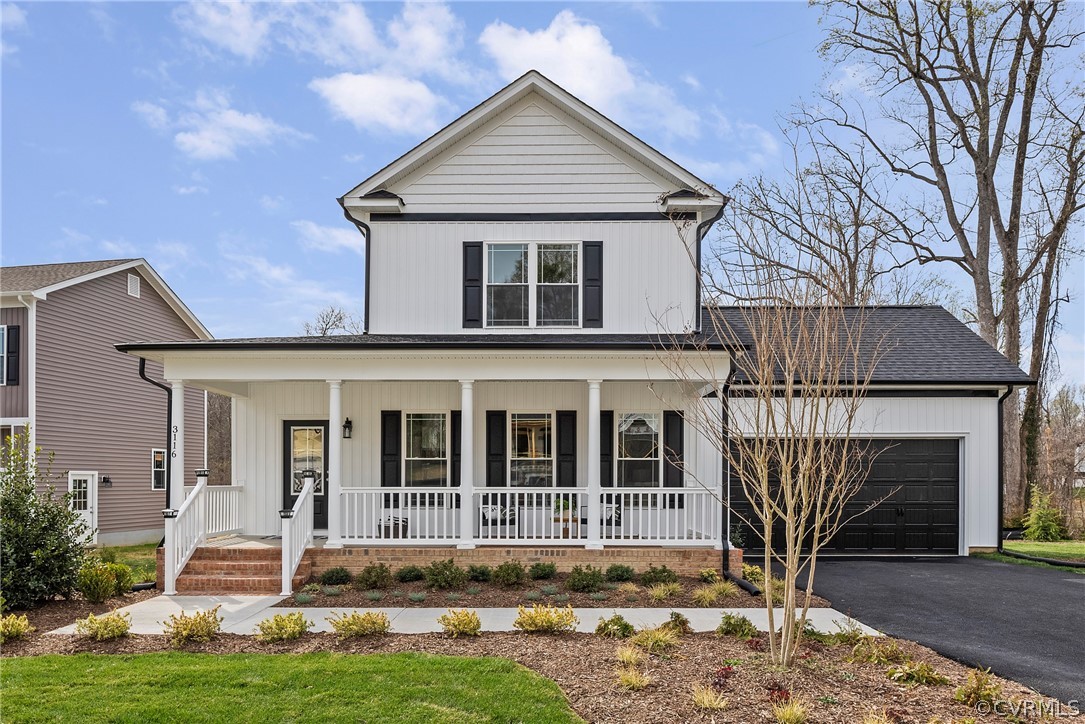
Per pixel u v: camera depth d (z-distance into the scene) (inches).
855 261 847.1
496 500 518.3
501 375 450.3
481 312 526.0
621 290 527.2
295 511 424.2
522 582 416.2
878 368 588.1
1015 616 355.6
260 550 443.8
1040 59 850.1
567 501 518.3
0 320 716.7
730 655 265.1
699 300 511.8
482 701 221.8
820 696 221.3
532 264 528.1
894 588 431.5
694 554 443.5
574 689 233.3
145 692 231.3
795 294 279.6
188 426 923.4
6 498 374.9
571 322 525.7
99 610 365.1
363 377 452.8
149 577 463.8
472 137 536.4
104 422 797.2
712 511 473.7
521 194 533.3
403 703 221.1
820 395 271.6
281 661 263.4
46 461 717.3
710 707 212.8
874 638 295.0
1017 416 848.9
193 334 973.8
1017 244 882.8
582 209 531.8
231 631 315.9
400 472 520.7
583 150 534.3
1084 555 571.8
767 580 253.8
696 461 512.7
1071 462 856.3
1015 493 823.1
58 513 392.2
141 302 869.8
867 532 579.8
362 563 442.9
